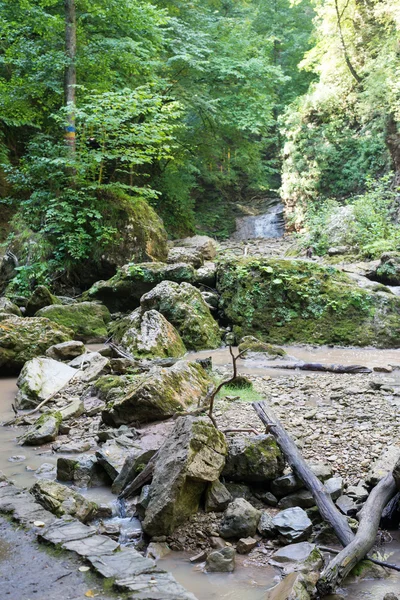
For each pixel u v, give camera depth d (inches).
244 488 167.8
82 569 120.4
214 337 435.5
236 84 886.4
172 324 425.7
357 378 322.0
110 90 692.7
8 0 668.1
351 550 127.3
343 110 1048.2
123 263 607.5
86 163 622.2
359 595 121.1
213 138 944.9
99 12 664.4
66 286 607.8
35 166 625.3
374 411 244.2
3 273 597.6
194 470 153.8
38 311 446.9
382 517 151.1
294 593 113.6
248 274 471.5
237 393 274.7
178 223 927.0
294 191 1103.0
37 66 643.5
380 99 886.4
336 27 1037.2
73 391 295.1
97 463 189.8
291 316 456.1
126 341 383.2
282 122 1145.4
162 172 909.2
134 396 224.5
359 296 452.8
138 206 639.1
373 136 954.7
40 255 598.2
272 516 154.9
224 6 1147.9
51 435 227.1
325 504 149.3
